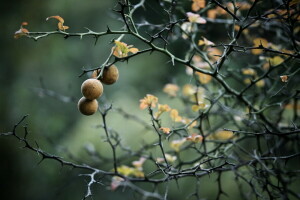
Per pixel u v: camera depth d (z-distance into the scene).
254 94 2.00
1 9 3.81
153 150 2.48
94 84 1.69
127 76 4.22
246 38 2.07
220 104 1.96
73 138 3.62
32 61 3.87
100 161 2.14
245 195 1.93
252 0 1.96
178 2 1.96
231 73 2.09
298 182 2.70
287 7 1.74
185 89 2.09
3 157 3.58
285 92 1.97
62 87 3.98
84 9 4.27
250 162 1.77
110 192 3.65
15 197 3.56
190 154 3.14
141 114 3.75
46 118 3.59
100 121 3.72
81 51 4.27
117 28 4.38
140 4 1.83
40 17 3.88
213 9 2.05
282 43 2.08
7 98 3.68
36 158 3.50
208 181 3.17
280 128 1.99
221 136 2.01
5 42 3.81
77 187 3.49
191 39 1.89
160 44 2.33
